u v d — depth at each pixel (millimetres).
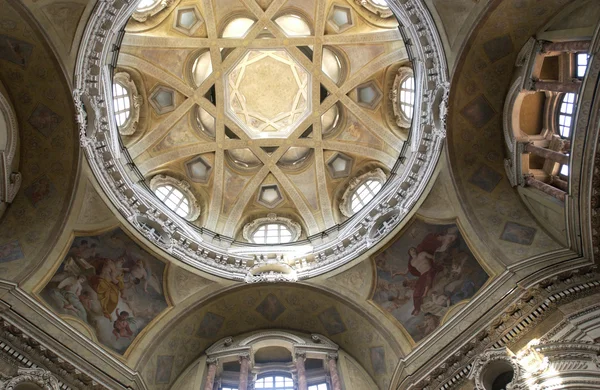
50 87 18922
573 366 15062
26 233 19156
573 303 16641
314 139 28656
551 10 18047
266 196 28266
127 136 25844
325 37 27344
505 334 17219
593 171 16906
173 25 26141
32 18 17641
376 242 21844
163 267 21750
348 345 22516
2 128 19016
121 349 20062
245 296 22906
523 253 18891
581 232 17516
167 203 25891
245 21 27500
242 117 29453
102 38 19250
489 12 18188
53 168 19750
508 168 20031
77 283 19703
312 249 24172
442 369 17719
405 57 25500
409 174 21812
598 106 16453
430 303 20453
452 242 20500
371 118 27406
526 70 18688
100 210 20422
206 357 22250
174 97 27469
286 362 22375
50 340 17094
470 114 20266
